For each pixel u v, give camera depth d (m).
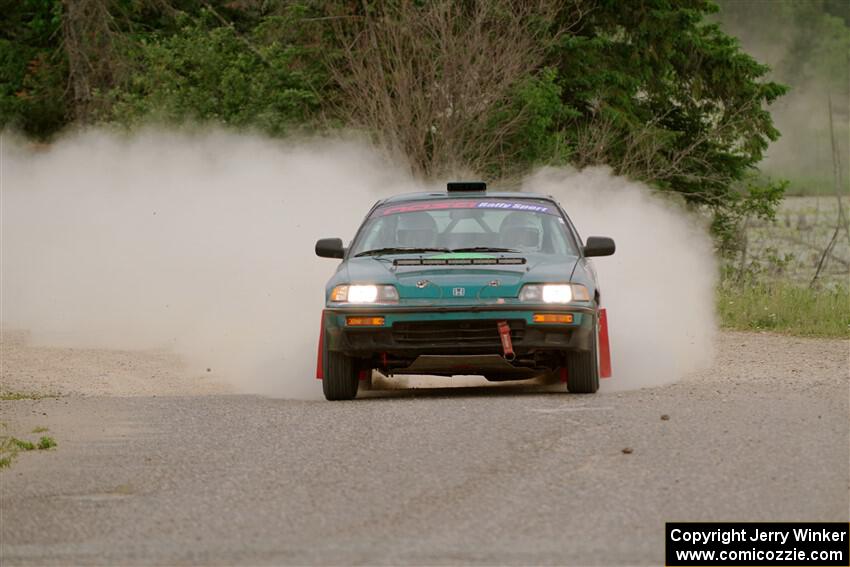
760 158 120.50
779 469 28.84
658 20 113.81
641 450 31.06
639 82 114.25
